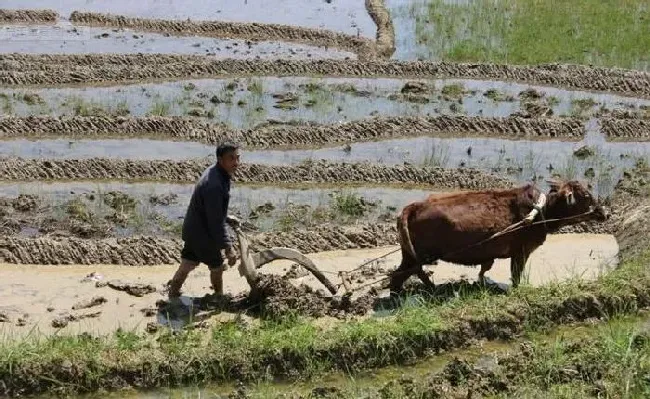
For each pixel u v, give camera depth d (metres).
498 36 28.78
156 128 20.39
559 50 27.27
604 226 15.71
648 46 27.64
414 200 17.28
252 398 10.39
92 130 20.23
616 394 10.48
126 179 18.03
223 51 27.28
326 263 14.25
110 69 24.25
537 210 12.43
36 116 20.48
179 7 32.66
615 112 21.94
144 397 10.61
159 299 12.88
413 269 12.55
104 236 15.48
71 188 17.61
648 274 13.03
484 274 13.77
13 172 17.97
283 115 21.66
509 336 11.90
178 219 16.30
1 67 24.44
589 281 12.85
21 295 12.94
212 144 19.91
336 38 28.41
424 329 11.52
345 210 16.56
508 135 20.73
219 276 12.57
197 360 10.96
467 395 10.43
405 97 22.94
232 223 12.63
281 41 28.66
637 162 18.97
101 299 12.73
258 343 11.14
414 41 28.48
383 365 11.28
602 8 31.97
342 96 23.09
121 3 33.12
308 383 10.94
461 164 18.94
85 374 10.72
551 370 10.90
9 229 15.47
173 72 24.50
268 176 18.03
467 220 12.32
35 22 30.20
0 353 10.77
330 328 11.79
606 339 11.30
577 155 19.50
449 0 33.62
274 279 12.43
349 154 19.52
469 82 24.55
